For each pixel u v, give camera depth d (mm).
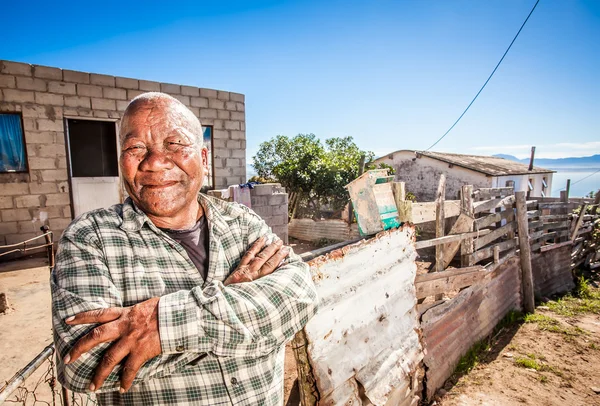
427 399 3352
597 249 8609
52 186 6312
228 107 8117
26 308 4211
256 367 1046
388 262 2600
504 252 5469
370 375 2238
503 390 3686
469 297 4285
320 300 1959
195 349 871
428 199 17625
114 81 6691
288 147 17594
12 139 6008
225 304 911
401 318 2746
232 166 8320
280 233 8117
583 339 4879
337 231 9023
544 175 20453
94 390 820
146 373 860
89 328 843
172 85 7309
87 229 986
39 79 6008
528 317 5469
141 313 861
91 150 7059
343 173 11648
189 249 1136
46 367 3092
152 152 1042
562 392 3699
